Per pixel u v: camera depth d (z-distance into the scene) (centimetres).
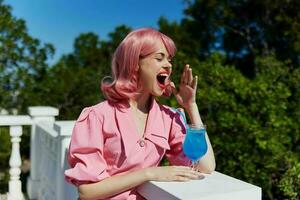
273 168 419
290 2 845
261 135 417
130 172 174
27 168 664
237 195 151
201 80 478
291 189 348
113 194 172
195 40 950
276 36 888
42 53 741
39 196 438
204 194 147
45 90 730
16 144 444
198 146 176
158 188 157
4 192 504
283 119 443
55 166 352
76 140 183
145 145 184
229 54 974
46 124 420
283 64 563
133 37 185
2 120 435
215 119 448
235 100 455
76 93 733
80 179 175
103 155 185
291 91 509
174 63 520
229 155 433
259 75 504
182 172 167
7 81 700
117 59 189
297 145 470
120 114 186
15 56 705
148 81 186
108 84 192
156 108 196
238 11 929
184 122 204
